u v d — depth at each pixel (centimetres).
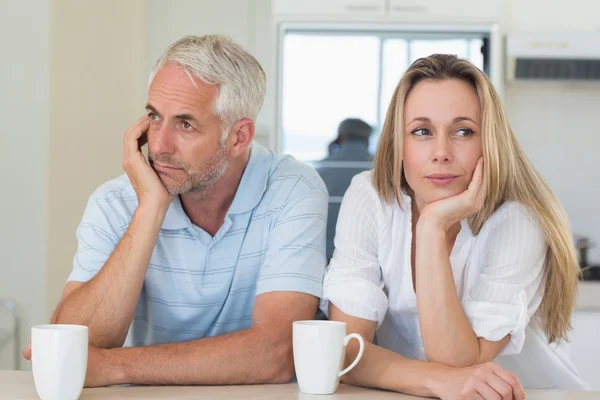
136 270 155
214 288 170
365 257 162
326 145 378
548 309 162
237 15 429
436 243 145
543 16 381
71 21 328
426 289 144
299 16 376
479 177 147
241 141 166
